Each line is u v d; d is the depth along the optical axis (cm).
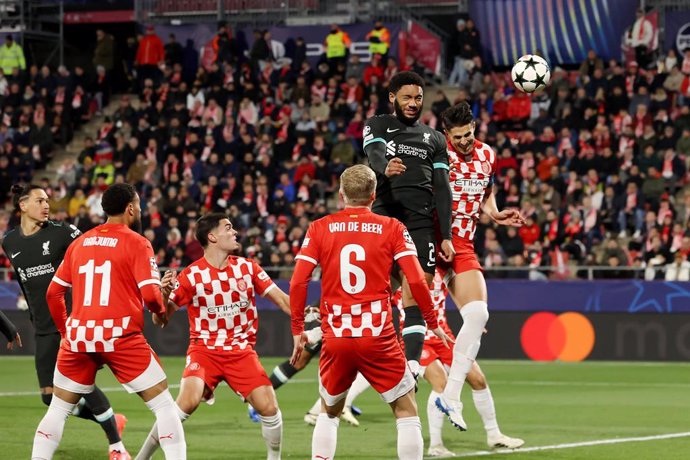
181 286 2194
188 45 7694
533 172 5875
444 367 2588
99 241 2000
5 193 7050
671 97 6288
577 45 7262
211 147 6731
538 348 5222
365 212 1933
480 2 7444
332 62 7225
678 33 6969
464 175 2458
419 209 2300
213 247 2205
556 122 6309
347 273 1894
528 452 2469
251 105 6962
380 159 2252
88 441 2716
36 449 1988
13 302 5775
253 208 6175
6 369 4991
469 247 2486
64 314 2075
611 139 6153
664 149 6041
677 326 5056
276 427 2191
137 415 3269
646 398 3694
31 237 2405
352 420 2995
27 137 7331
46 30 8256
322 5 7894
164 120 7031
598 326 5153
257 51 7369
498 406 3466
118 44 8256
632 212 5641
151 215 6075
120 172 6831
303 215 6003
